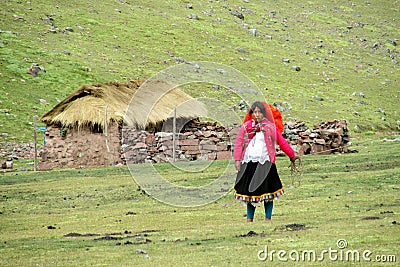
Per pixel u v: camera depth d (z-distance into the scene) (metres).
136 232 15.91
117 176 30.30
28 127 54.44
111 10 93.50
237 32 98.06
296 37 103.88
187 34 91.38
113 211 20.36
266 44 96.25
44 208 21.75
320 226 14.91
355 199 19.89
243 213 18.70
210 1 110.12
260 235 14.16
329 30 112.38
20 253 13.29
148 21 92.81
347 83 86.81
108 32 85.12
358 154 36.38
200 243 13.60
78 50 76.75
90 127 39.12
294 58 92.69
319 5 126.75
